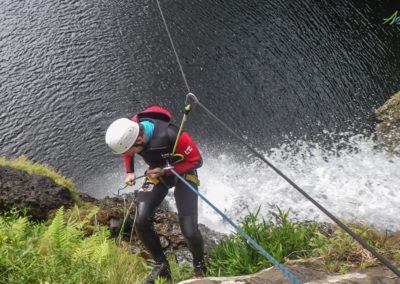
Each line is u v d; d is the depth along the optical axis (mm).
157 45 14609
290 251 4625
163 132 3756
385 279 3455
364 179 10672
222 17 15531
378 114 12148
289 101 12984
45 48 14453
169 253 6145
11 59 14047
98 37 14906
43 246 4316
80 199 7621
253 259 4598
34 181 6941
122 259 4656
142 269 4902
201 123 12539
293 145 11859
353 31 14875
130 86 13469
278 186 10664
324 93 13094
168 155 3766
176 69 13906
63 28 15133
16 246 3875
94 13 15688
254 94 13195
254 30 15039
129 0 16188
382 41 14523
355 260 3766
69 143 12062
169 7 15930
